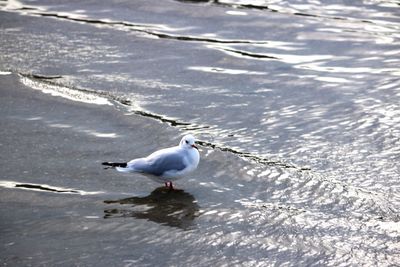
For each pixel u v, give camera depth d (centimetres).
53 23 2312
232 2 2495
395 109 1717
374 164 1465
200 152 1523
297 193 1362
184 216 1279
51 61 2025
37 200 1331
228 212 1293
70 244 1191
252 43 2167
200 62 2030
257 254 1158
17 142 1557
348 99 1783
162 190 1379
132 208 1308
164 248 1178
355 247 1176
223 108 1747
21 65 1992
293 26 2280
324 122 1662
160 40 2184
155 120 1675
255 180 1416
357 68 1977
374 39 2175
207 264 1132
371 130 1614
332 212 1291
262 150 1537
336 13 2392
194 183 1406
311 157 1503
